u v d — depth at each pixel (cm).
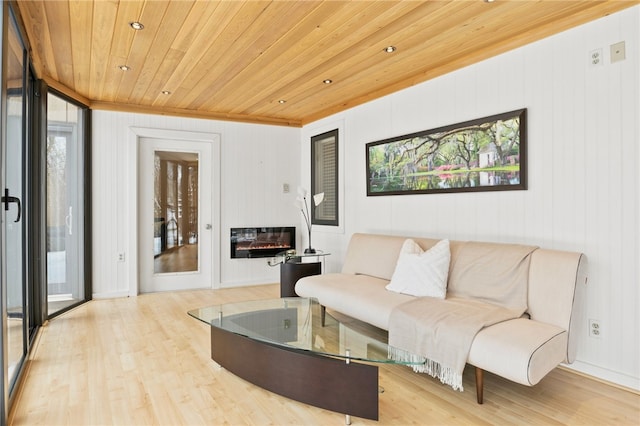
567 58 267
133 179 486
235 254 549
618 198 243
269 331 253
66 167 422
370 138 445
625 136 240
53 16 257
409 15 258
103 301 459
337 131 501
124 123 483
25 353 279
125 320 382
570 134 266
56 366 271
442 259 306
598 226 253
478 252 296
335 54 325
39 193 357
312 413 213
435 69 358
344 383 207
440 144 357
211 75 378
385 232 426
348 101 474
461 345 222
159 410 215
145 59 334
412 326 253
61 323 371
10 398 216
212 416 209
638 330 235
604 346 250
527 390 239
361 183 460
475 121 324
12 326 243
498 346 209
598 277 253
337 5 245
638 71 234
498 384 248
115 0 238
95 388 239
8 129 227
